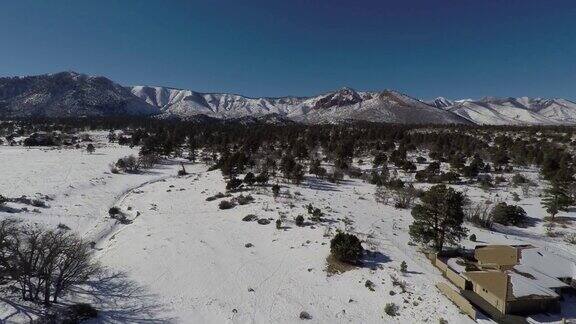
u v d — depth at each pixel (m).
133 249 47.09
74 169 94.31
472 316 32.16
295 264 42.69
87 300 34.78
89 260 41.75
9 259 34.44
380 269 40.31
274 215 57.94
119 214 62.62
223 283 39.03
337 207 62.28
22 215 55.69
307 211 59.44
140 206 67.69
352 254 41.66
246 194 70.31
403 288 36.53
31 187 73.44
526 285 34.41
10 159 104.19
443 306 33.72
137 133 157.88
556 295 33.31
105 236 53.66
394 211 62.69
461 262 41.09
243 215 58.97
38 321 29.56
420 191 71.44
